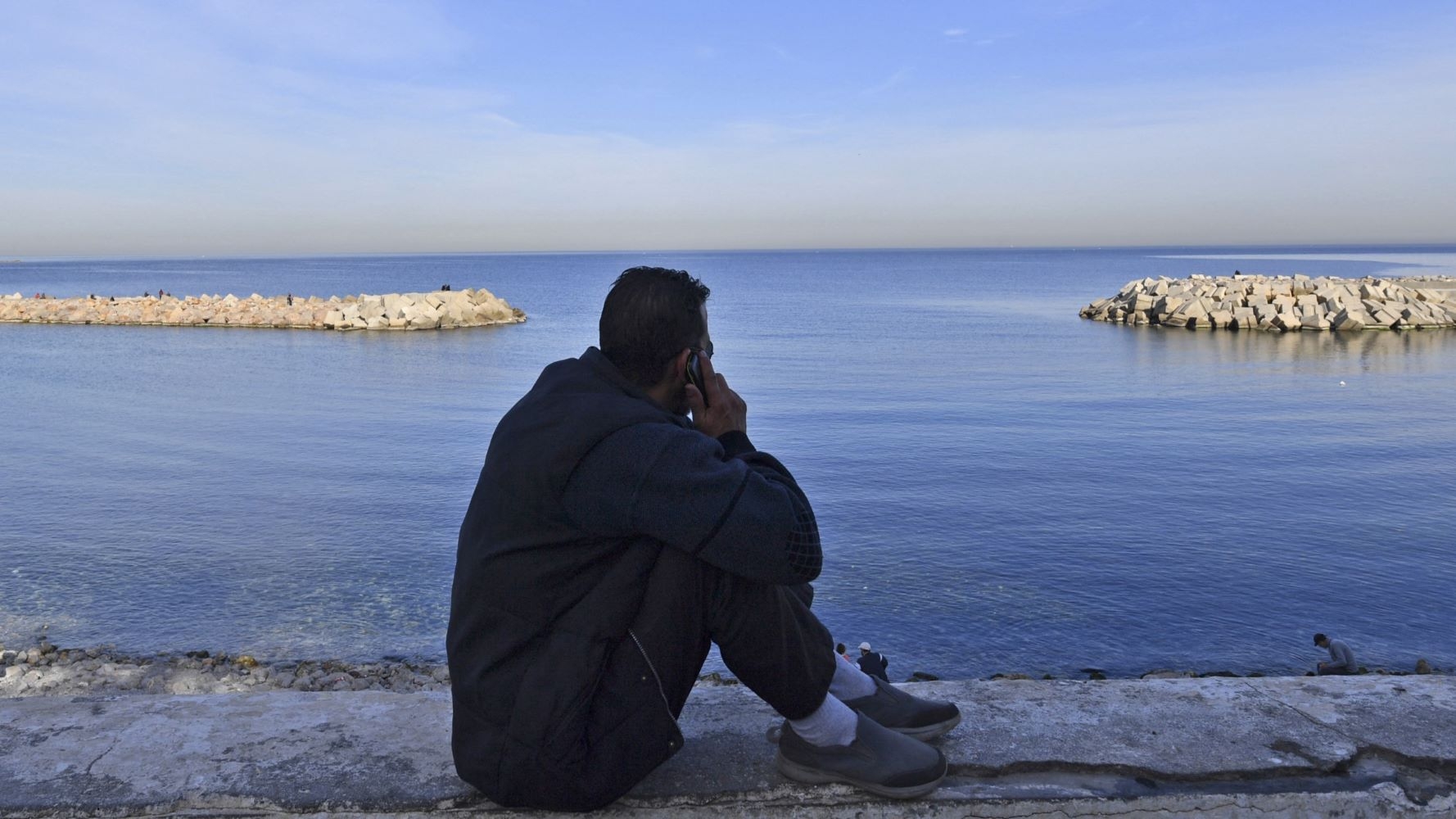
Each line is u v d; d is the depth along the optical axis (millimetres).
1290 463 25281
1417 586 15359
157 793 2340
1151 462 25344
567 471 1941
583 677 2041
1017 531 18328
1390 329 67875
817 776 2316
